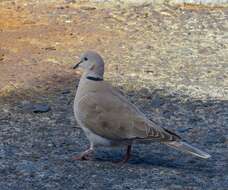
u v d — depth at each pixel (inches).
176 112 576.7
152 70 677.9
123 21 824.9
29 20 816.3
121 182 434.0
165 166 466.0
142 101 598.9
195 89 631.8
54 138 510.9
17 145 494.9
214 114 573.9
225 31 810.2
